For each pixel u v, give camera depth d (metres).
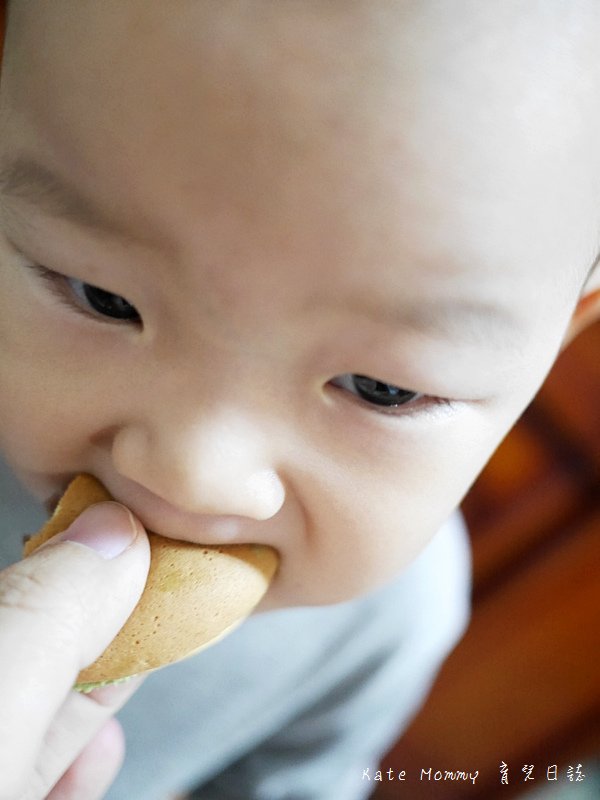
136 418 0.16
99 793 0.25
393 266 0.14
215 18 0.13
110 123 0.13
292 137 0.13
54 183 0.14
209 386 0.15
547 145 0.14
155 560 0.18
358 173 0.13
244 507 0.16
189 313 0.14
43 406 0.17
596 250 0.16
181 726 0.30
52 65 0.14
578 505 0.44
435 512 0.18
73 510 0.18
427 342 0.14
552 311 0.15
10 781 0.16
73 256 0.15
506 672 0.49
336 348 0.14
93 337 0.16
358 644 0.31
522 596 0.47
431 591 0.32
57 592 0.16
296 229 0.13
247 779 0.36
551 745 0.50
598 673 0.48
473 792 0.52
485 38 0.13
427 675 0.38
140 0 0.13
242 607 0.18
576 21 0.13
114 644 0.17
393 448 0.16
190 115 0.13
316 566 0.19
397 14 0.13
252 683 0.30
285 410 0.15
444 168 0.13
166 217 0.13
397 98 0.13
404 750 0.52
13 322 0.16
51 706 0.16
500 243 0.14
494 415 0.17
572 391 0.42
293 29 0.13
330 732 0.35
